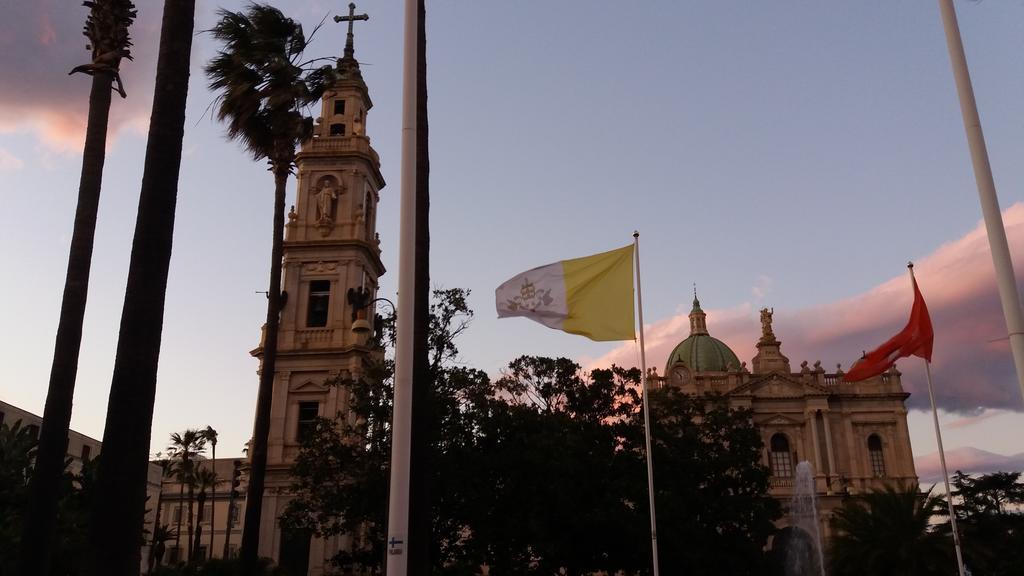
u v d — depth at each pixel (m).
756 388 92.81
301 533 39.94
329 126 60.00
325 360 53.59
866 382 92.56
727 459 43.22
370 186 60.56
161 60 16.34
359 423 42.38
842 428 90.81
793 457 90.00
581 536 38.56
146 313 15.01
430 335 38.97
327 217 56.66
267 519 50.72
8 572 22.86
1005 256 14.27
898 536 51.78
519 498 37.88
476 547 37.81
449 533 37.91
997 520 73.12
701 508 41.41
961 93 15.30
